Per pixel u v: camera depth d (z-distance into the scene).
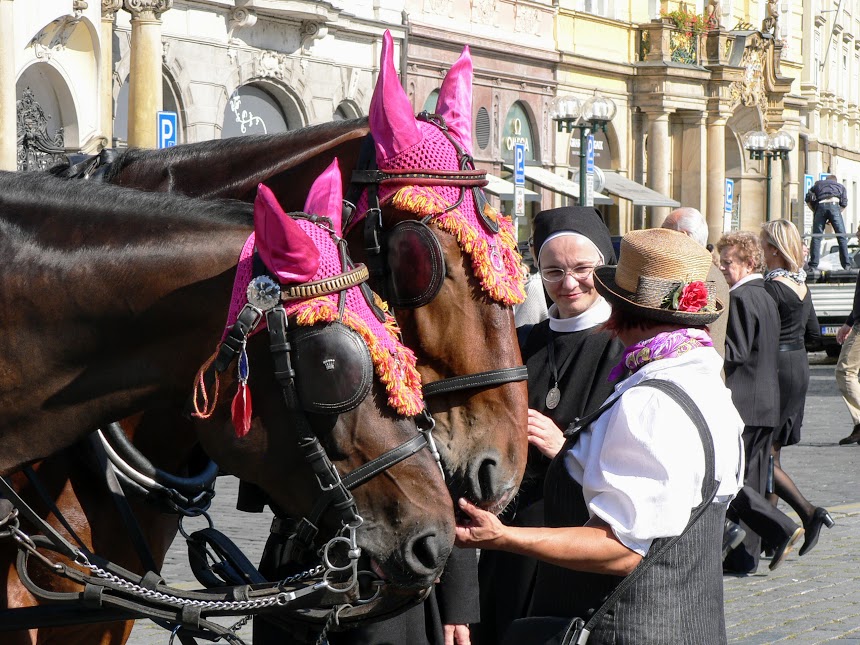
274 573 4.76
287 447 3.69
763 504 9.55
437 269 4.51
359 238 4.70
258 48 26.38
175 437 4.65
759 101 48.62
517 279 4.62
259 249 3.66
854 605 8.66
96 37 21.83
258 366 3.68
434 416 4.51
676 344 3.92
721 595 3.98
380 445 3.66
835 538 10.99
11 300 3.95
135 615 3.91
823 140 62.44
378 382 3.69
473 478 4.43
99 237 3.95
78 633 4.61
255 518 11.09
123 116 23.48
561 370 5.45
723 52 44.22
